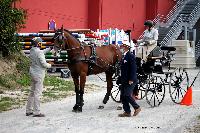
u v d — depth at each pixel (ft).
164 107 51.49
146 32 55.36
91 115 45.62
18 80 71.97
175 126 39.86
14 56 78.48
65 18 112.98
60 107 50.78
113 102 55.77
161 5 158.71
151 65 52.60
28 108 44.88
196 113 47.21
